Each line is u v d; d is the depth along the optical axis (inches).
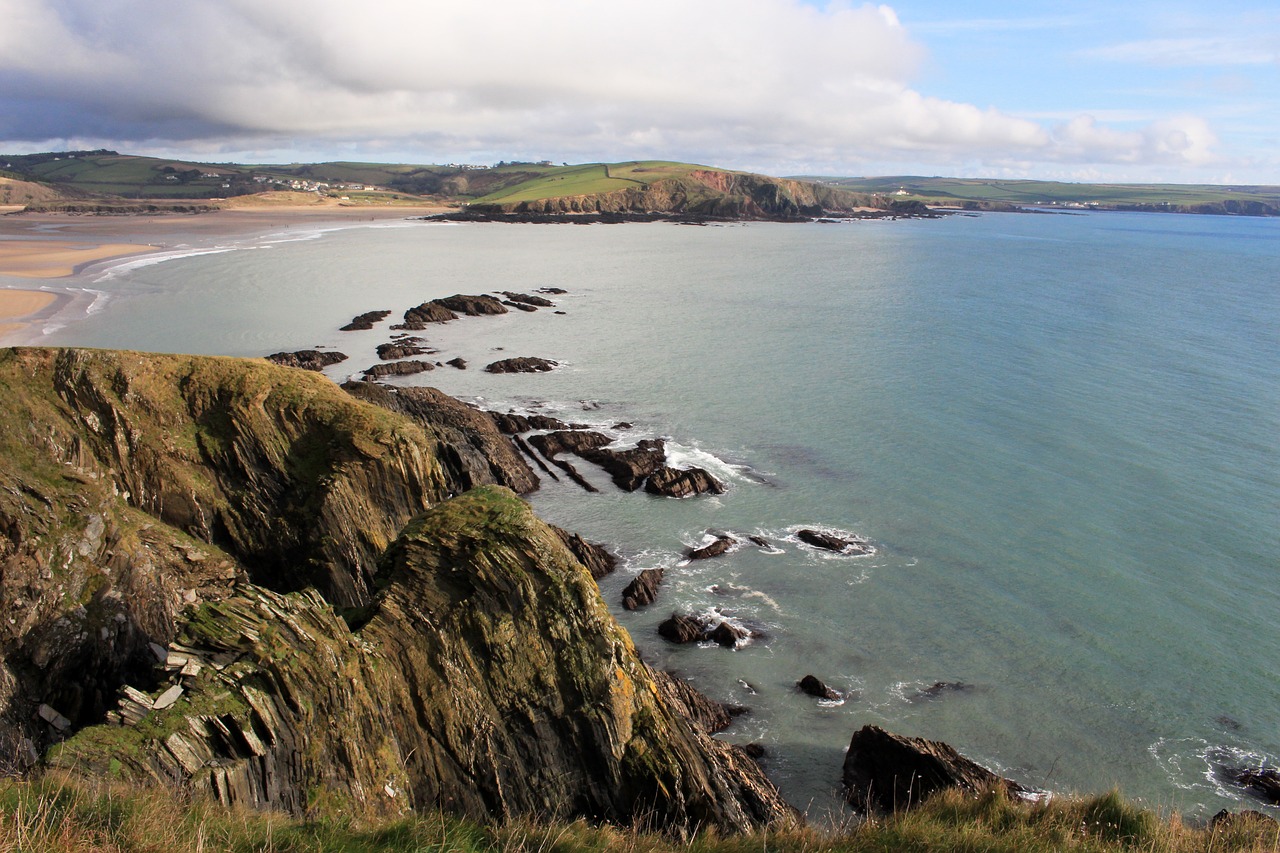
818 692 1293.1
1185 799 1091.3
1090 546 1749.5
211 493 1382.9
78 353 1371.8
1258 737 1206.3
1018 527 1839.3
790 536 1814.7
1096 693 1299.2
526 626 926.4
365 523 1416.1
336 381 2938.0
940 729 1222.3
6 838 364.5
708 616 1505.9
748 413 2645.2
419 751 859.4
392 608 922.7
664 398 2810.0
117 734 679.1
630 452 2208.4
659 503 1982.0
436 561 952.3
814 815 1045.2
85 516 1061.1
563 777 893.8
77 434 1307.8
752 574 1656.0
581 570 966.4
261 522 1392.7
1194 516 1881.2
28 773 639.1
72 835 383.6
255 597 836.0
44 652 936.3
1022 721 1238.3
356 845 465.7
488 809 864.3
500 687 902.4
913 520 1881.2
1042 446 2326.5
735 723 1229.1
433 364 3174.2
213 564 1184.2
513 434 2399.1
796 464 2212.1
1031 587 1599.4
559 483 2097.7
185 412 1438.2
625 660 952.9
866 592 1589.6
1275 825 635.5
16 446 1213.7
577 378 3065.9
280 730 745.0
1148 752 1176.8
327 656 811.4
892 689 1314.0
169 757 675.4
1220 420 2536.9
